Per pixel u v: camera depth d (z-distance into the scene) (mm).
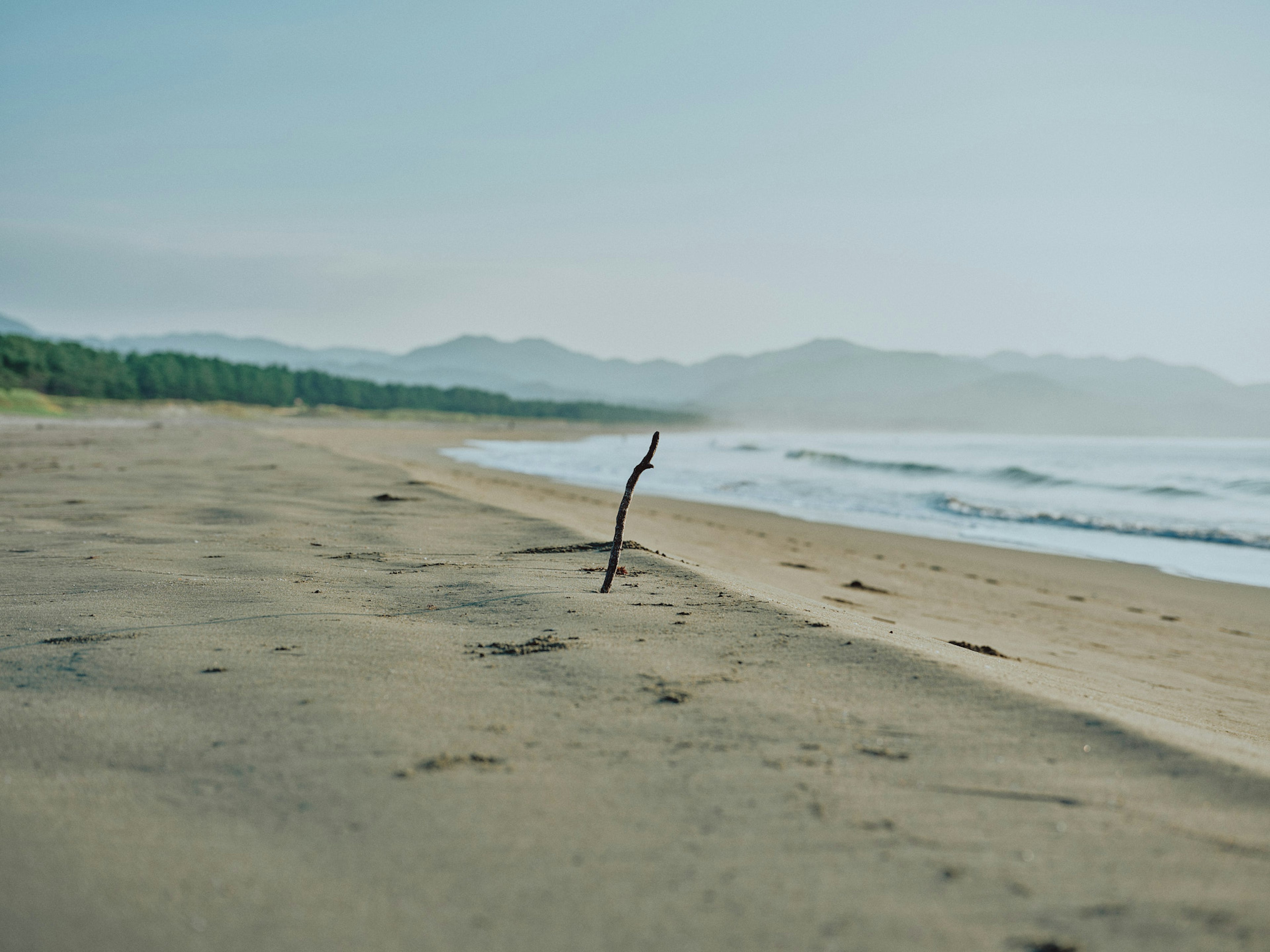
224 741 3236
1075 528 21062
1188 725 4750
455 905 2100
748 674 4180
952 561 15602
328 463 24125
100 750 3139
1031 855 2357
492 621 5414
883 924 2008
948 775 2938
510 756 3096
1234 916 2031
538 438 113688
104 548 8594
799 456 54875
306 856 2352
